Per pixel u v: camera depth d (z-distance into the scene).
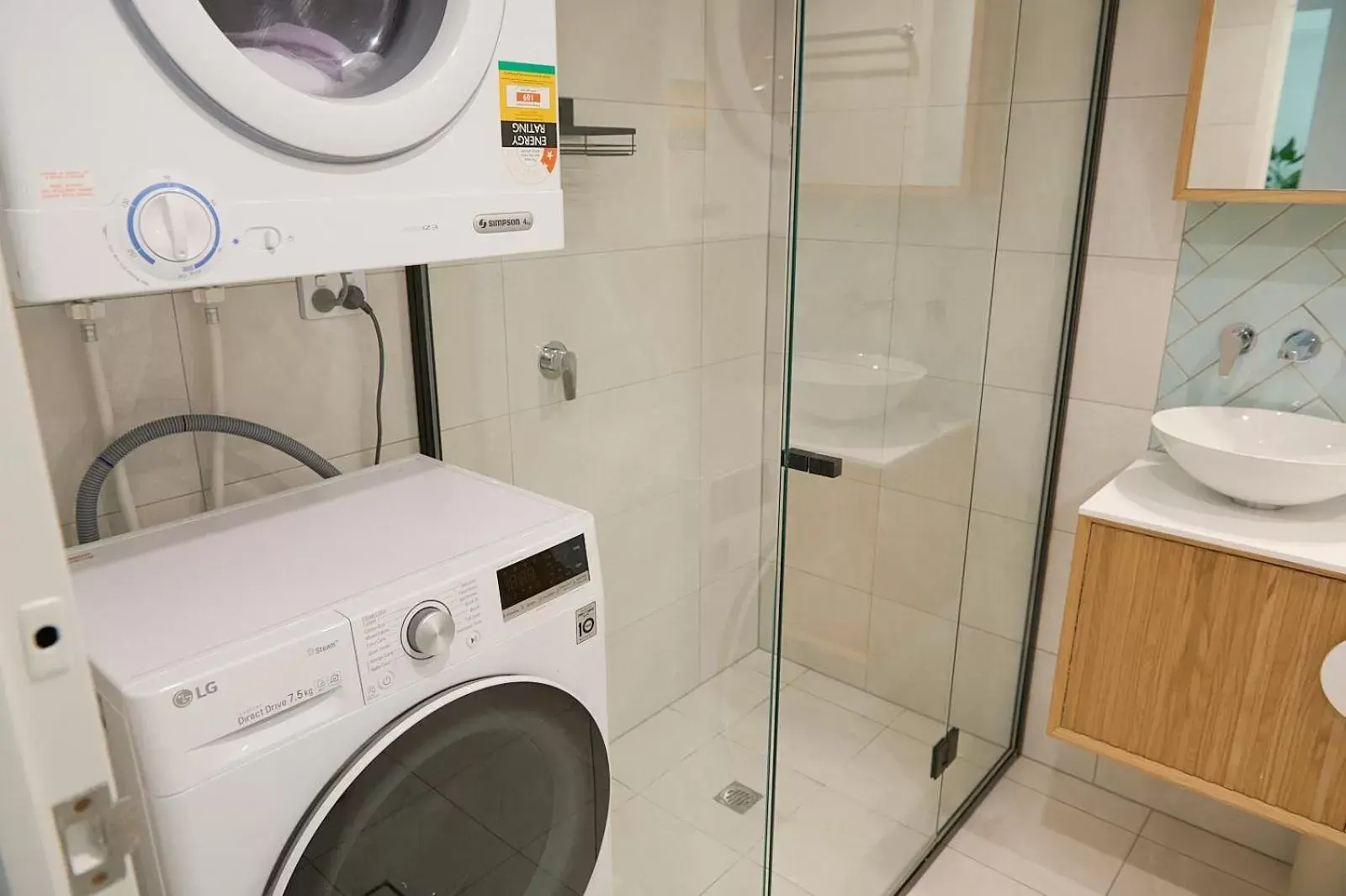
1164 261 1.89
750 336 2.26
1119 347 1.99
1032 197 1.96
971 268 1.97
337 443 1.51
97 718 0.53
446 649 1.02
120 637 0.89
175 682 0.81
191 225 0.81
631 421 2.06
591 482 2.01
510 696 1.09
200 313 1.29
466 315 1.68
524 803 1.18
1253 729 1.60
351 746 0.94
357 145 0.90
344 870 0.96
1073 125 1.91
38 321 1.14
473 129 1.03
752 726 2.04
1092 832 2.07
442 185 1.01
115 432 1.23
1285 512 1.66
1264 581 1.53
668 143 1.98
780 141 2.21
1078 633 1.78
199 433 1.33
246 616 0.93
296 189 0.88
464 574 1.04
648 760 2.02
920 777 2.04
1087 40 1.85
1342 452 1.75
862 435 1.91
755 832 1.82
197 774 0.83
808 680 2.08
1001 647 2.22
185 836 0.83
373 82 0.99
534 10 1.06
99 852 0.55
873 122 1.76
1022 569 2.22
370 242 0.95
